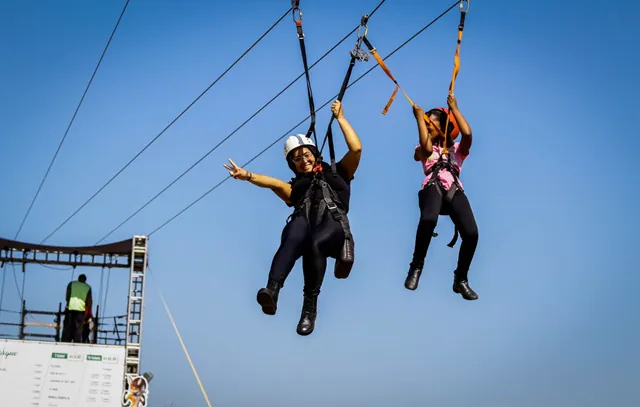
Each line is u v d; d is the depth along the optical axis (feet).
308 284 25.25
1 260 73.77
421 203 27.09
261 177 26.11
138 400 72.84
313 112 26.84
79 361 73.15
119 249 75.92
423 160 27.78
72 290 73.46
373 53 27.25
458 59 27.27
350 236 25.54
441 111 28.07
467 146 27.12
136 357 74.08
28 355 72.38
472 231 26.40
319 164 26.23
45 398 71.97
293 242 25.00
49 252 74.84
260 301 24.07
